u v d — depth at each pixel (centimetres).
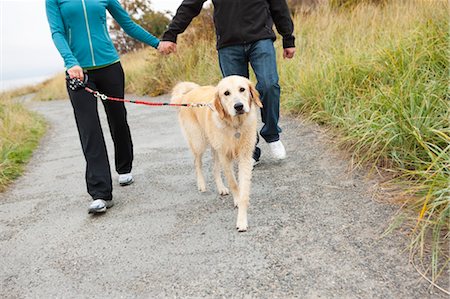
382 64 443
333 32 659
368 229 237
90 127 317
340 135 383
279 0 348
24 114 880
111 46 338
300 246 231
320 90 486
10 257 269
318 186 309
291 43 363
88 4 316
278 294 192
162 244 258
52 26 304
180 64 964
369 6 715
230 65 350
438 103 314
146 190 365
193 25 991
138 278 223
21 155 552
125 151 372
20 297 221
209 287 205
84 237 285
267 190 319
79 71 297
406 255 207
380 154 312
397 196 267
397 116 316
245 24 338
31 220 331
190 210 306
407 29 493
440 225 214
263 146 437
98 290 217
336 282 195
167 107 812
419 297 178
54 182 432
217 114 293
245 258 227
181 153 468
